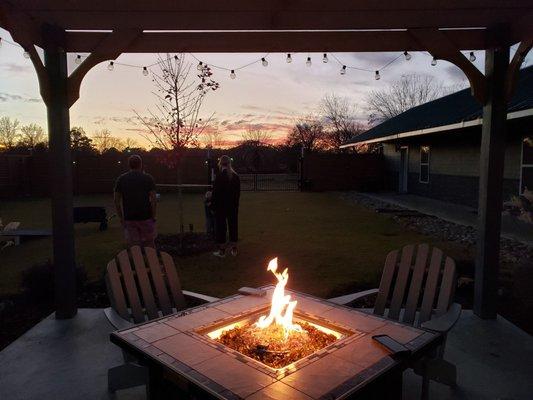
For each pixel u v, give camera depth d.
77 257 7.12
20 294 5.05
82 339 3.72
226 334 2.33
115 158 20.94
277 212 13.30
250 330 2.38
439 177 16.30
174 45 4.38
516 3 3.45
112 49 4.07
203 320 2.45
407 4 3.49
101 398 2.79
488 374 3.09
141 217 5.47
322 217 12.12
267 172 34.34
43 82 4.00
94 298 4.86
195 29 3.99
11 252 7.85
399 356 1.94
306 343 2.20
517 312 4.42
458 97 16.44
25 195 19.97
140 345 2.10
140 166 5.51
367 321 2.43
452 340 3.69
